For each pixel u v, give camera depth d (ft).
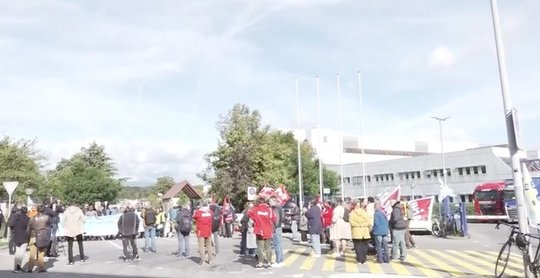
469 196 254.68
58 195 202.49
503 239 75.72
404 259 48.44
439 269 42.37
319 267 44.65
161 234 91.30
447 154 269.03
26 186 151.02
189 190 139.33
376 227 46.75
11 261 54.75
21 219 45.65
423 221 83.10
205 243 53.47
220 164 134.41
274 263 47.75
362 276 38.60
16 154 153.79
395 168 300.20
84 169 225.97
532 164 133.90
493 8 37.99
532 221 35.78
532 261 34.78
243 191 130.00
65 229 51.39
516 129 36.50
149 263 50.11
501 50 37.58
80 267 47.83
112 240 86.43
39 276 41.96
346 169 335.26
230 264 48.14
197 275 41.34
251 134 139.03
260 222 44.50
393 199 69.87
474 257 51.47
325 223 66.13
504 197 137.59
